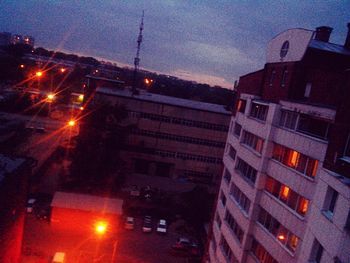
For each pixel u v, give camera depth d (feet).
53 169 195.31
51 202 153.48
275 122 66.54
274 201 63.52
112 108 189.16
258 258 67.31
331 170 42.16
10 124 248.32
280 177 62.85
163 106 209.15
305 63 69.62
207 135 215.72
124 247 135.33
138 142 211.82
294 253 56.18
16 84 390.83
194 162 217.97
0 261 73.15
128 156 212.84
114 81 246.06
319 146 53.52
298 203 57.47
